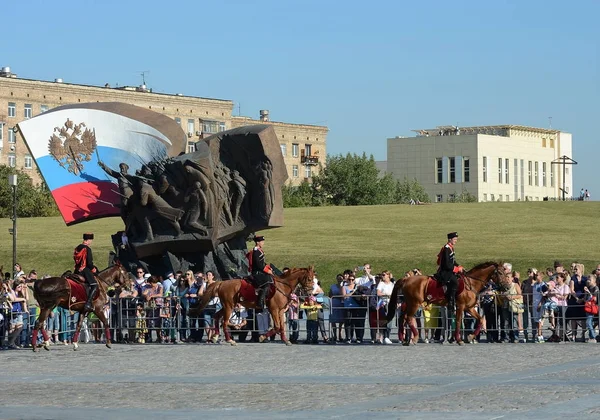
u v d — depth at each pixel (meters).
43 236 92.31
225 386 24.59
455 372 26.67
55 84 149.62
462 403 20.86
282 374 27.06
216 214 43.38
